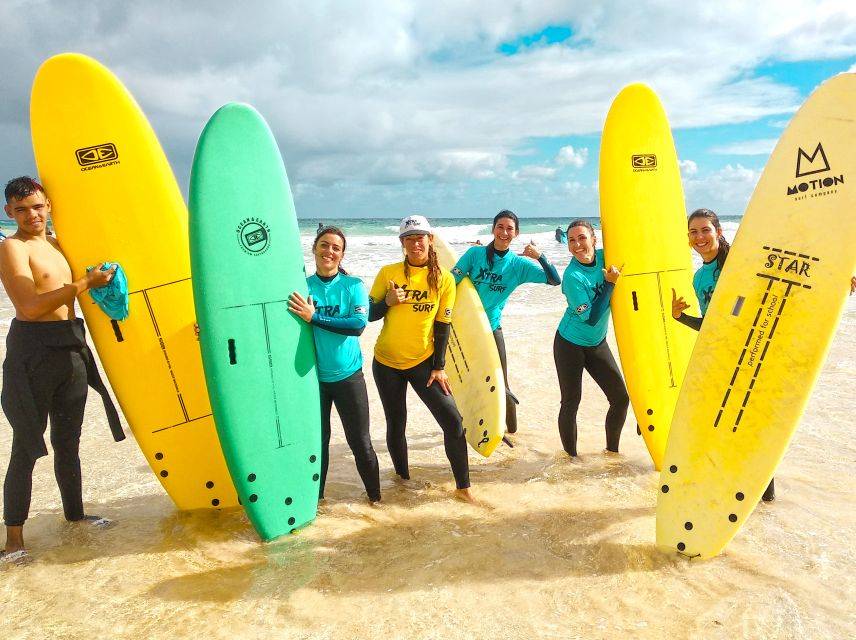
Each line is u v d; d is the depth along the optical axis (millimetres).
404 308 3482
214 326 3164
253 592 2672
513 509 3451
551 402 5672
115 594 2678
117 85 3564
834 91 2926
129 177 3549
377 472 3578
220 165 3236
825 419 4727
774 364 2930
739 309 3027
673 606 2500
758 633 2305
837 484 3621
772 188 3029
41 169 3414
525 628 2375
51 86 3436
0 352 7078
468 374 4406
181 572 2867
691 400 3051
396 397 3697
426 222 3406
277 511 3207
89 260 3467
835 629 2324
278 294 3314
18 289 2904
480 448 4168
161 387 3555
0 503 3773
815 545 2938
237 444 3154
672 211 4340
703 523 2885
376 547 3053
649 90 4352
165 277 3588
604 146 4301
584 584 2672
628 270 4156
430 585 2678
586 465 4102
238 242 3246
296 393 3328
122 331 3516
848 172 2842
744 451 2912
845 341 7160
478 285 4633
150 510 3602
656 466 4004
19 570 2889
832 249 2859
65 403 3188
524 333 8383
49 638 2381
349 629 2391
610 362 4031
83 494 3822
